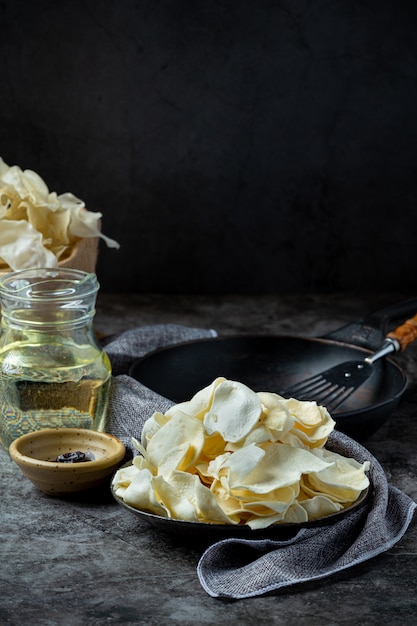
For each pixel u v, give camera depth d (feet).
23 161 6.79
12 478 4.50
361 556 3.95
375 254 6.98
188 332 5.41
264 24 6.66
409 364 5.71
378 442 4.81
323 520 3.95
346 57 6.72
